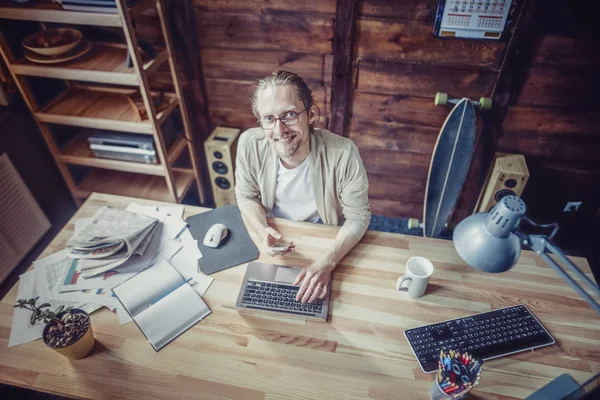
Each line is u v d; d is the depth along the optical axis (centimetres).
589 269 138
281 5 201
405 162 248
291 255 143
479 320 124
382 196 270
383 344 119
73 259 141
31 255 237
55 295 130
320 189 159
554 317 126
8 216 217
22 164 223
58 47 188
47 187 243
